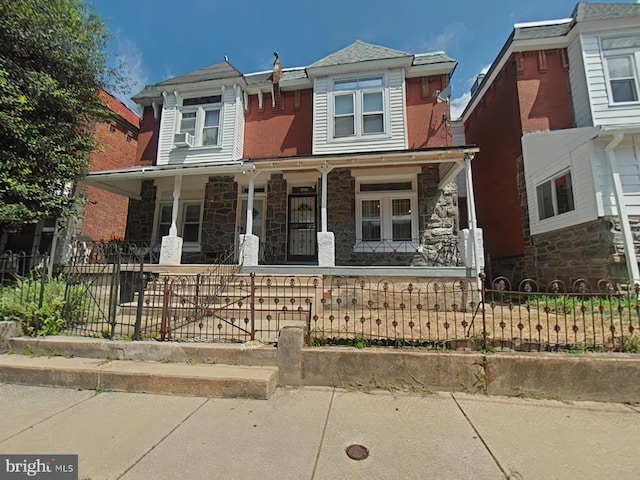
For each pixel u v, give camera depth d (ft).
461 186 45.11
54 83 22.29
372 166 29.43
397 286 22.30
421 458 7.48
